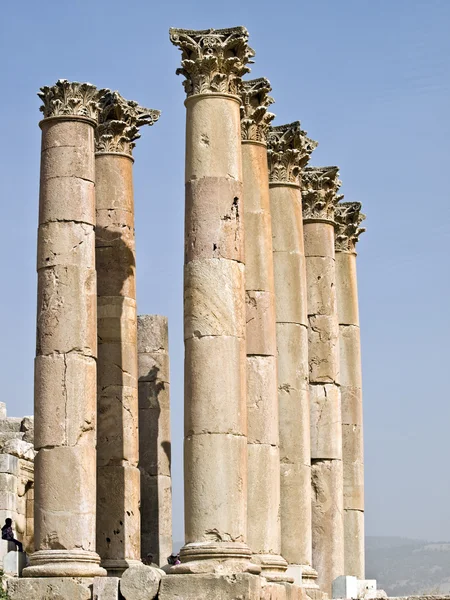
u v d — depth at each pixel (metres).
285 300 41.28
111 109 41.66
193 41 35.56
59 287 35.75
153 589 32.38
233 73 35.59
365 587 43.88
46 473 34.72
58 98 37.06
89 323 35.94
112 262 40.88
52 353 35.41
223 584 31.72
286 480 40.09
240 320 34.09
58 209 36.25
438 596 37.66
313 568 43.69
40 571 33.88
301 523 39.91
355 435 49.38
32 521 49.22
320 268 46.16
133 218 41.81
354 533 48.59
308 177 46.50
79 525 34.47
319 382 45.22
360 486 49.09
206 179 34.56
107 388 40.00
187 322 34.06
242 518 33.00
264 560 35.94
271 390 37.19
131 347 40.66
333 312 46.06
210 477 32.78
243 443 33.41
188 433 33.34
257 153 38.62
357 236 51.25
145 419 50.56
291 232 41.72
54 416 34.97
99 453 39.59
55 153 36.72
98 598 32.81
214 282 33.91
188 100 35.38
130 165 42.09
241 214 34.81
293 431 40.47
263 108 38.69
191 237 34.47
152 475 50.09
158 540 49.53
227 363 33.50
